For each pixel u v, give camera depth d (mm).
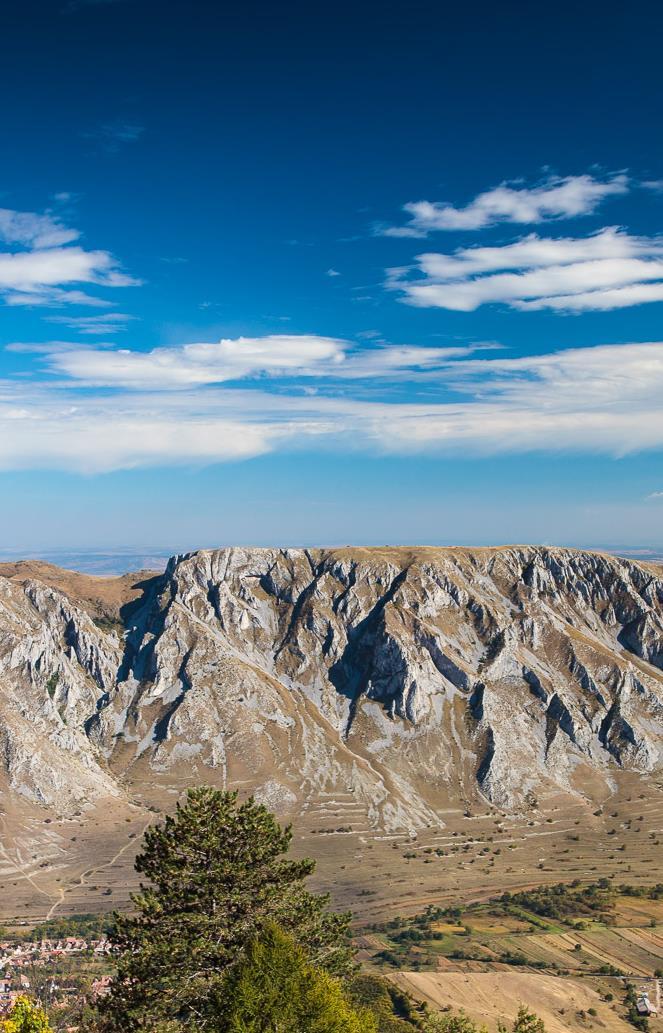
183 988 49156
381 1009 126750
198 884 53250
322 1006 46094
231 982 47562
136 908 53469
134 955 51188
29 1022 54531
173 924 52156
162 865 53375
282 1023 44781
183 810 54969
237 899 52906
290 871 56312
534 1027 90062
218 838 53750
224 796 56250
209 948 51188
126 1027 49281
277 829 57094
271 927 50094
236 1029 44312
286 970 47500
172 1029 47500
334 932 56594
